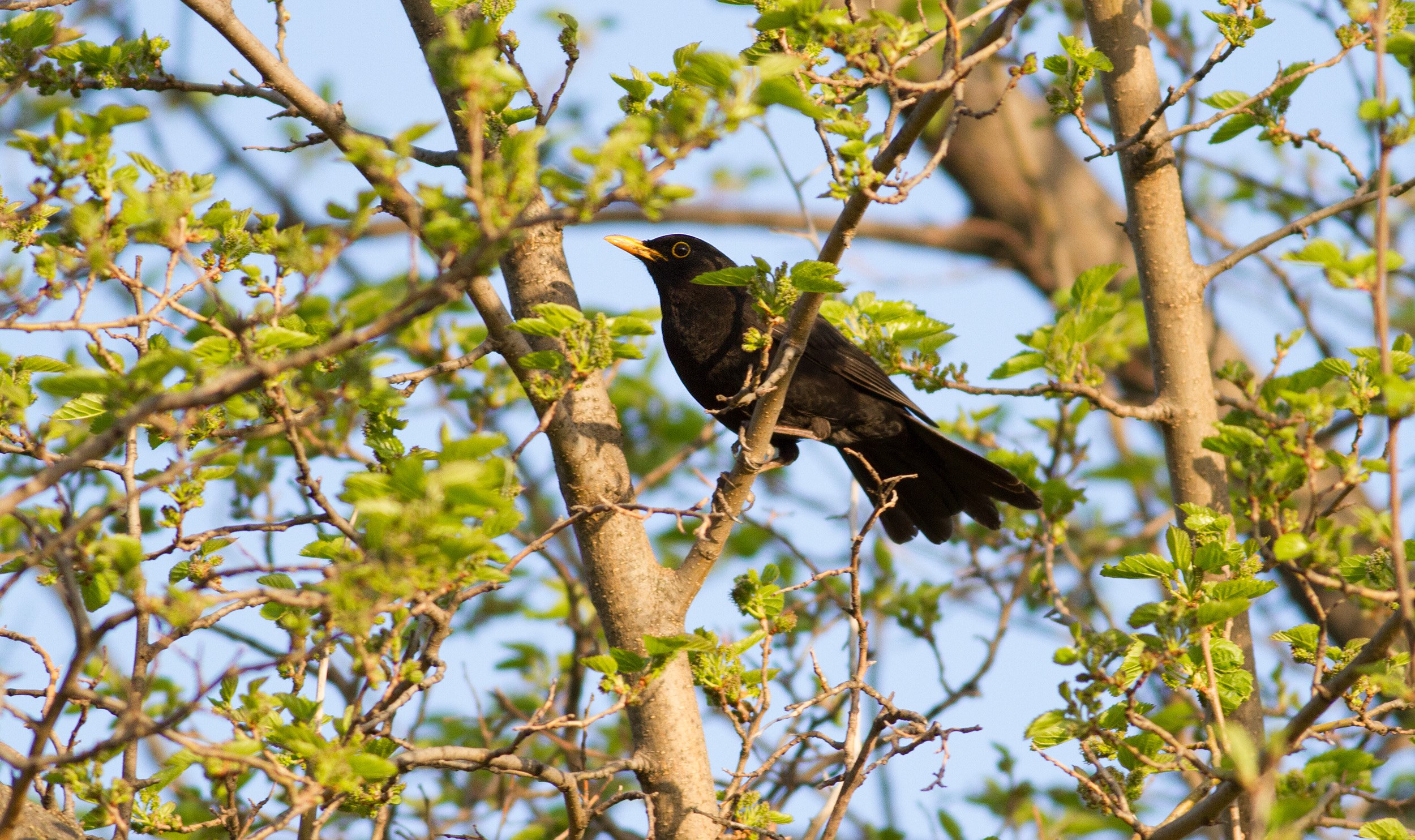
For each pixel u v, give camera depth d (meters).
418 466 5.55
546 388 6.66
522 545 14.15
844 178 6.84
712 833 8.23
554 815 12.15
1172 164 10.10
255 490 10.30
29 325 5.97
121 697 7.01
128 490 7.20
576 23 8.04
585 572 8.88
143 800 7.00
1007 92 7.52
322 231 5.68
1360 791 6.61
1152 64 10.23
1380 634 6.42
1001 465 12.38
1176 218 10.02
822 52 7.32
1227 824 8.06
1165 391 9.85
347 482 5.69
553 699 7.17
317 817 7.60
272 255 6.28
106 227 6.02
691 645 7.03
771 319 7.30
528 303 9.02
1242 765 5.81
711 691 7.94
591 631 12.60
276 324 6.02
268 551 10.15
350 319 6.07
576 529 8.83
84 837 7.00
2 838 5.40
